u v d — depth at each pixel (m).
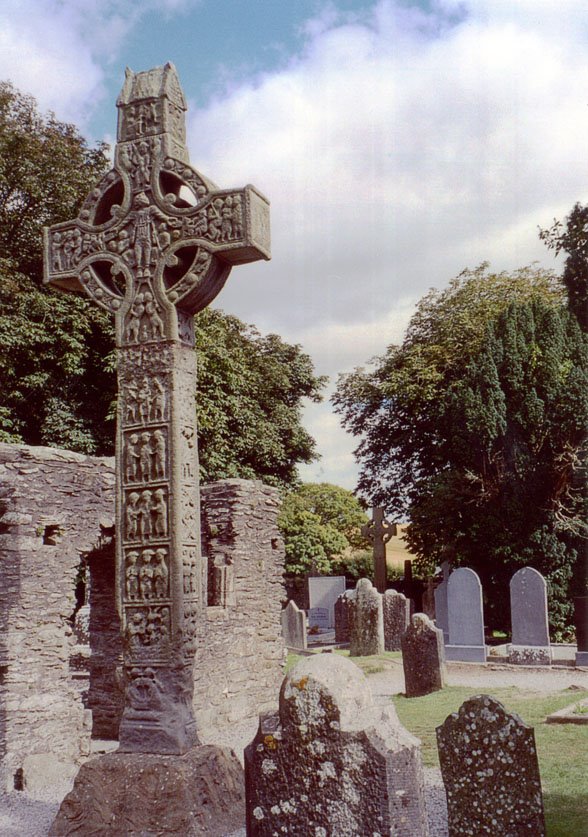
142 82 7.30
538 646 15.83
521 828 5.55
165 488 6.72
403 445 28.92
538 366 21.77
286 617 22.16
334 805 5.03
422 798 5.07
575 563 20.80
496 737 5.67
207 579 13.17
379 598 19.23
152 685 6.56
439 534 22.91
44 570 10.39
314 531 33.28
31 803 8.59
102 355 22.48
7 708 9.65
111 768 6.34
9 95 22.41
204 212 6.88
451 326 27.34
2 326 20.25
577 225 17.17
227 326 25.44
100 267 7.30
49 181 22.75
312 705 5.16
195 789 6.22
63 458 10.83
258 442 25.27
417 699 12.82
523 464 21.16
